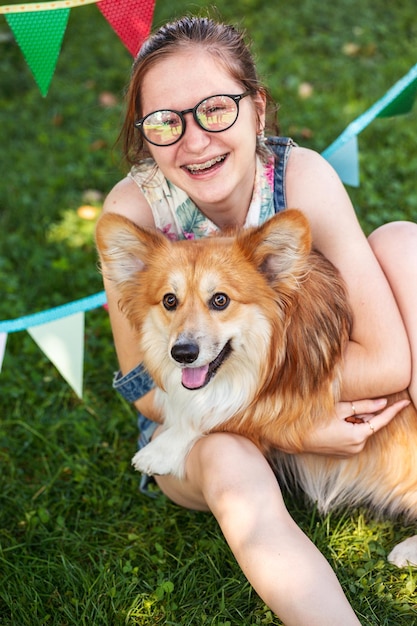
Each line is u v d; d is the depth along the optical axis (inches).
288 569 89.5
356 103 238.7
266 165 112.0
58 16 110.0
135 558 114.9
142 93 105.8
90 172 228.4
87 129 254.4
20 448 141.2
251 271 103.2
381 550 110.3
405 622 98.9
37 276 189.0
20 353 167.3
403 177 204.1
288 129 227.1
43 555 117.0
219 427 109.3
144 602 105.6
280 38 291.3
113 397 153.3
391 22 294.5
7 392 154.3
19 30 109.9
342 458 113.7
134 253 108.3
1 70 289.7
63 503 127.3
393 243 111.8
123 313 113.2
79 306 128.8
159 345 108.7
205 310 102.0
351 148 135.1
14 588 109.8
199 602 104.6
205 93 101.7
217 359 103.7
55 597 109.2
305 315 105.3
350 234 108.7
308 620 86.6
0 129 256.7
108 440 142.4
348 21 298.7
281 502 97.0
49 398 153.1
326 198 109.5
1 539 121.0
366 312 107.2
